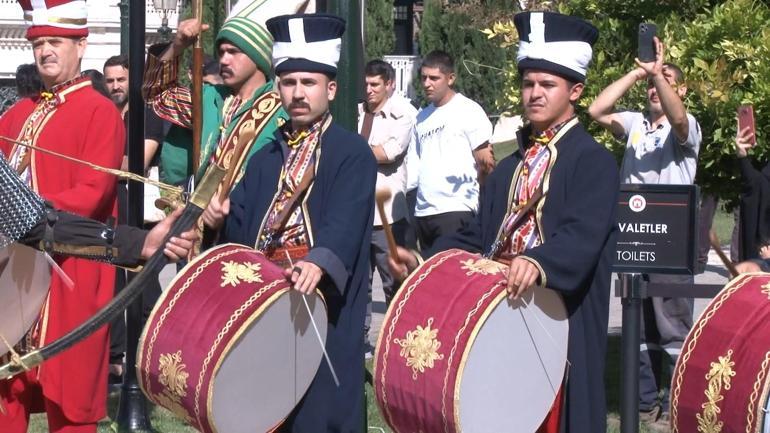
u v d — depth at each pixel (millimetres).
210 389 5820
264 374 6023
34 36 7250
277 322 6004
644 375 9391
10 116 7488
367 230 6289
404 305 6113
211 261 6090
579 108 9469
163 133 10359
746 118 7941
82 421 7145
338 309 6277
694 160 8758
